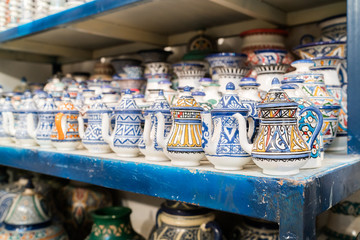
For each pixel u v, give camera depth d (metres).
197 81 1.14
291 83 0.77
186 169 0.72
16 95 1.59
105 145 0.99
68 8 1.14
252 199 0.62
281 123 0.62
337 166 0.72
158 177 0.78
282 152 0.60
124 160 0.86
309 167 0.70
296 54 1.23
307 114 0.70
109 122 0.98
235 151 0.68
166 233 1.03
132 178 0.83
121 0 0.98
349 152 0.89
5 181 1.82
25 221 1.28
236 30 1.47
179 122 0.77
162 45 1.69
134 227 1.67
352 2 0.87
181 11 1.28
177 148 0.75
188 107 0.75
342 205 1.03
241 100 0.77
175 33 1.65
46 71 2.33
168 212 1.05
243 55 1.13
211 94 0.92
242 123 0.67
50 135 1.15
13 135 1.30
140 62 1.64
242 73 1.02
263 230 0.98
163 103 0.84
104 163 0.90
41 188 1.61
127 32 1.53
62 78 1.70
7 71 2.13
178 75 1.18
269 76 0.94
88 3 1.07
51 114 1.16
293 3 1.23
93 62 2.13
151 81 1.24
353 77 0.88
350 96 0.88
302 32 1.35
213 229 0.90
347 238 1.01
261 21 1.39
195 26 1.52
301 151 0.61
